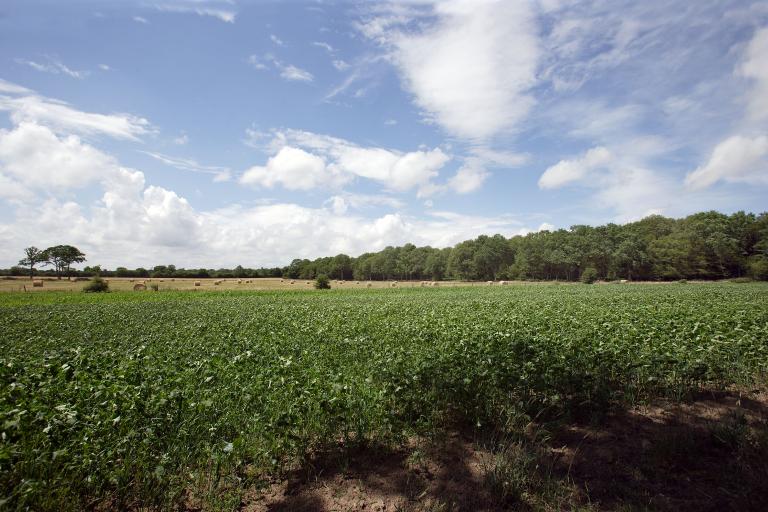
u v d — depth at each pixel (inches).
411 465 238.2
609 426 281.1
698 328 454.9
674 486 205.3
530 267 5472.4
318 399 261.7
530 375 313.9
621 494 201.2
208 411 267.0
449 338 466.6
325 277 2888.8
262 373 332.5
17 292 2405.3
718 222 4411.9
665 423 281.4
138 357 402.3
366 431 267.4
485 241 6250.0
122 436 227.3
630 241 4658.0
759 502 186.9
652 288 2169.0
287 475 231.5
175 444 231.5
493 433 263.1
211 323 775.7
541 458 237.1
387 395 292.2
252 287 3083.2
